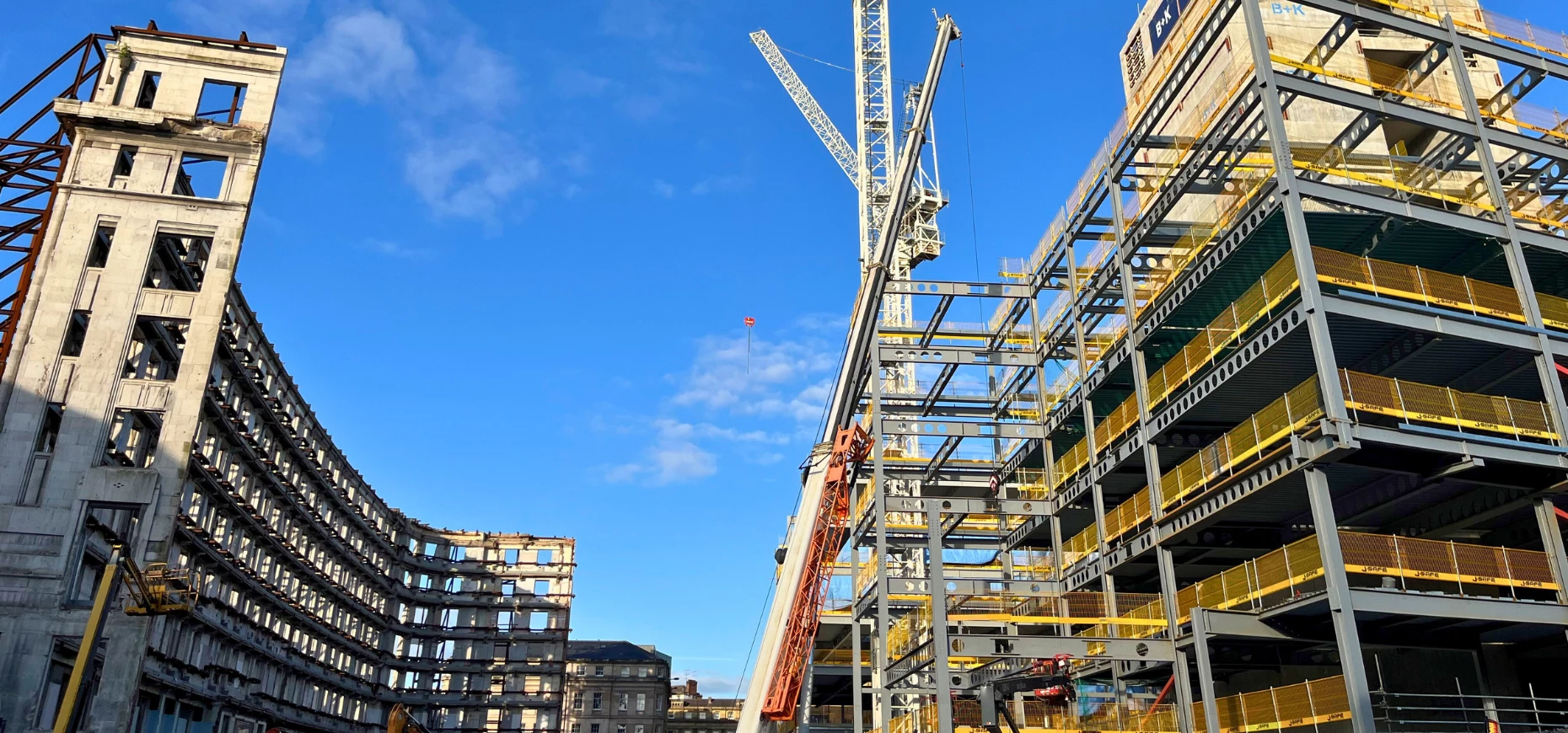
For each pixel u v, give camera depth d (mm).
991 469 48344
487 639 101938
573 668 119500
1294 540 33969
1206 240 32844
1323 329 26109
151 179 45875
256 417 65250
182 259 50688
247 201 46406
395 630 96188
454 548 105750
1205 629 28375
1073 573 39031
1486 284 29078
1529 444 26953
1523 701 30734
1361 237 31062
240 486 61688
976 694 29750
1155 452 33594
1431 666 32000
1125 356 36594
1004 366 45906
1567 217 33156
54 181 45031
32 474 40188
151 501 40594
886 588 40469
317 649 78688
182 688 52531
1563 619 26516
